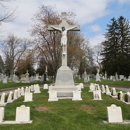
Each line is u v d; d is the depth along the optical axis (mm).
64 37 14664
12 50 53875
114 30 57344
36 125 6406
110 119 6664
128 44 53312
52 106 9547
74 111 8375
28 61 28000
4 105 10484
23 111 6953
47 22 27625
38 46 27562
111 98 12289
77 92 11445
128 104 9914
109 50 55406
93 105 9688
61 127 6184
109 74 45438
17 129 5949
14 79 42500
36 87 17297
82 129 5949
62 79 13969
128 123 6473
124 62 41250
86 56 53406
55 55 28094
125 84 24422
